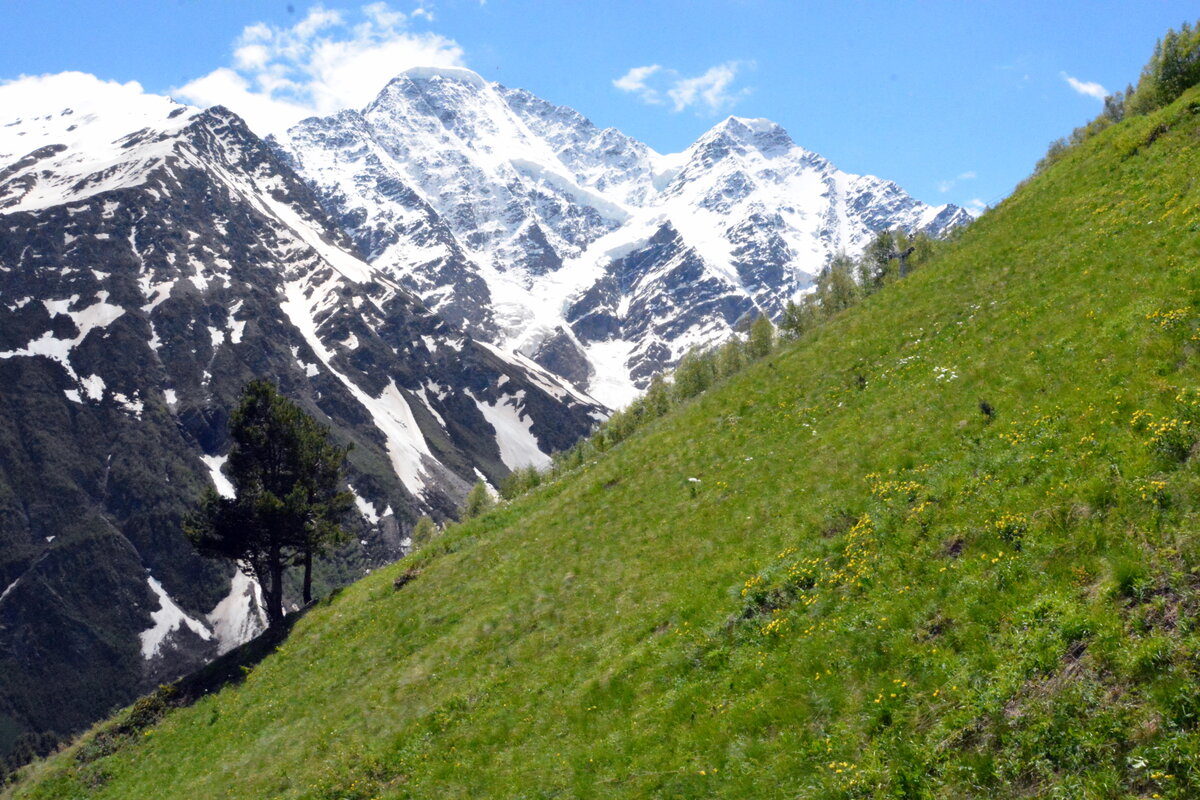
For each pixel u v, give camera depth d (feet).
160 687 155.74
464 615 116.57
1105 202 125.90
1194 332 69.51
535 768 69.31
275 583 187.83
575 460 295.07
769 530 87.10
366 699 105.91
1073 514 56.54
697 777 56.08
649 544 103.30
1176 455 55.52
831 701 54.90
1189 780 36.78
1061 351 84.69
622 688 72.79
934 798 44.37
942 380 98.27
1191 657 41.57
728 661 67.87
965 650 52.16
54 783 136.67
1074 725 42.60
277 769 98.78
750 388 143.84
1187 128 130.31
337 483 203.10
